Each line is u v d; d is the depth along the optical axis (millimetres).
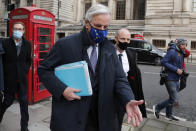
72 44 1758
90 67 1757
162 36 27031
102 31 1707
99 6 1701
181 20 26594
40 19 5043
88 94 1668
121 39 3043
